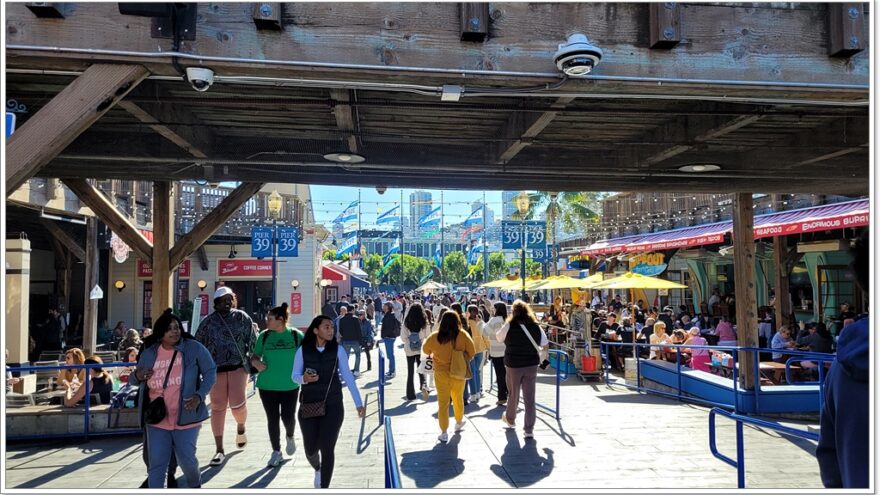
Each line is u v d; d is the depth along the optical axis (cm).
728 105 591
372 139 744
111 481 600
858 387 194
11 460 682
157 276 880
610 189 872
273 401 648
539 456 669
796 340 1270
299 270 2508
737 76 413
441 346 750
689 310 2095
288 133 720
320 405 527
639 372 1166
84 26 375
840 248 1397
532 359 750
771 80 416
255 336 702
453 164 762
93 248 1492
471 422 849
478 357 1028
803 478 584
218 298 686
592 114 623
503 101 563
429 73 394
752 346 923
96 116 376
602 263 2470
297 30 388
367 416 897
